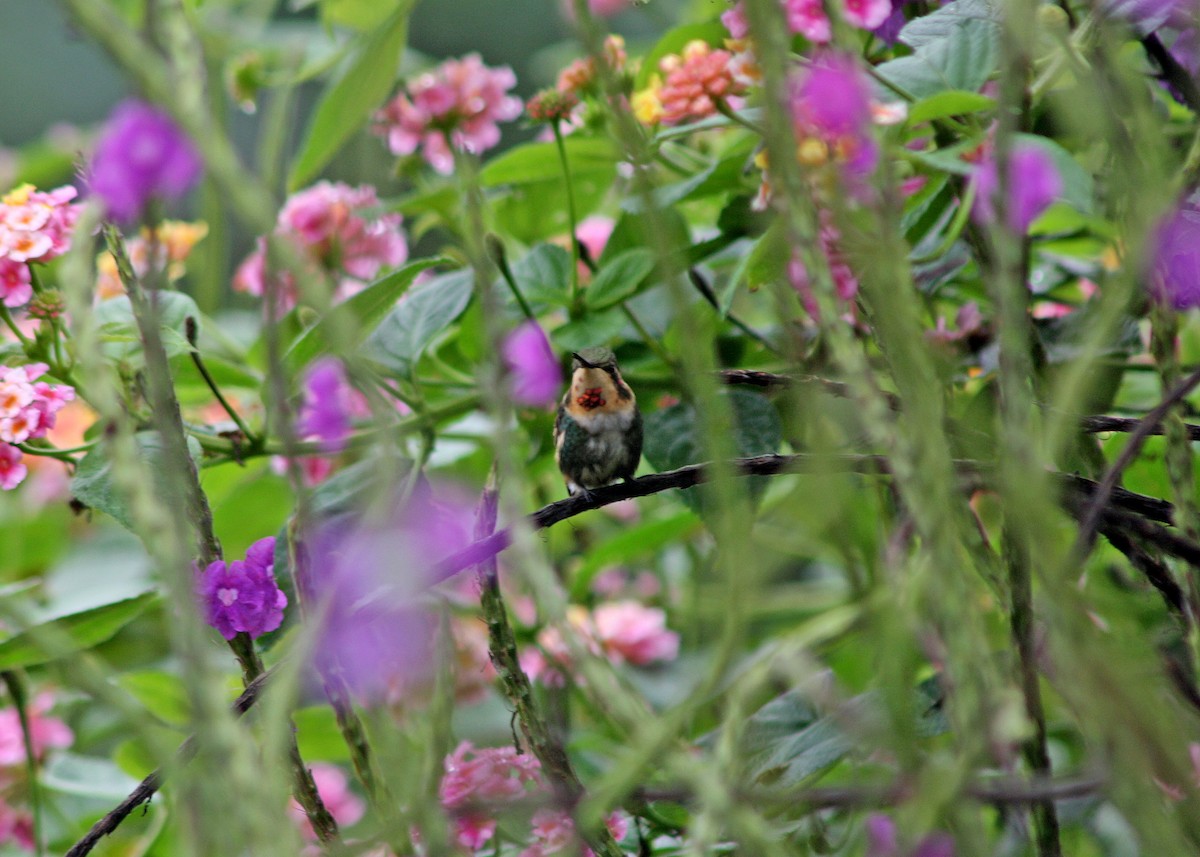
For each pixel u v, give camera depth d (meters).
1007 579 1.54
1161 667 1.55
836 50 1.49
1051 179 1.54
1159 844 1.44
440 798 1.60
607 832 1.58
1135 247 1.51
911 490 1.43
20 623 1.48
